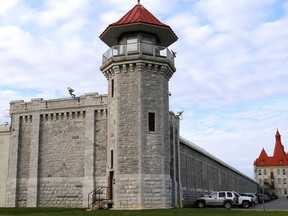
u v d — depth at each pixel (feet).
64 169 114.32
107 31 107.65
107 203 99.45
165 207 98.17
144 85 102.68
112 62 104.58
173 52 113.19
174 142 126.82
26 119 122.31
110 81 108.27
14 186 117.50
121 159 99.45
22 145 120.88
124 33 109.09
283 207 143.54
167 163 103.24
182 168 141.18
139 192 96.17
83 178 111.55
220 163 214.69
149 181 97.81
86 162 111.65
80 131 115.14
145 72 103.50
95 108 114.42
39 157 117.50
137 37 107.76
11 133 122.72
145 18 106.52
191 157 156.97
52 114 119.03
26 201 115.75
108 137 106.01
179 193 126.41
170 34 110.42
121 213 80.79
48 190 114.42
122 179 98.12
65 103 118.11
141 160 98.22
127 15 109.50
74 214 79.61
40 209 100.94
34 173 116.26
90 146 112.27
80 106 116.16
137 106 101.19
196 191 158.30
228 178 244.42
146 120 101.09
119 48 105.81
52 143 117.39
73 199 111.24
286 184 490.90
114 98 104.78
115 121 102.78
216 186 202.59
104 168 110.22
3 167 121.29
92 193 108.78
